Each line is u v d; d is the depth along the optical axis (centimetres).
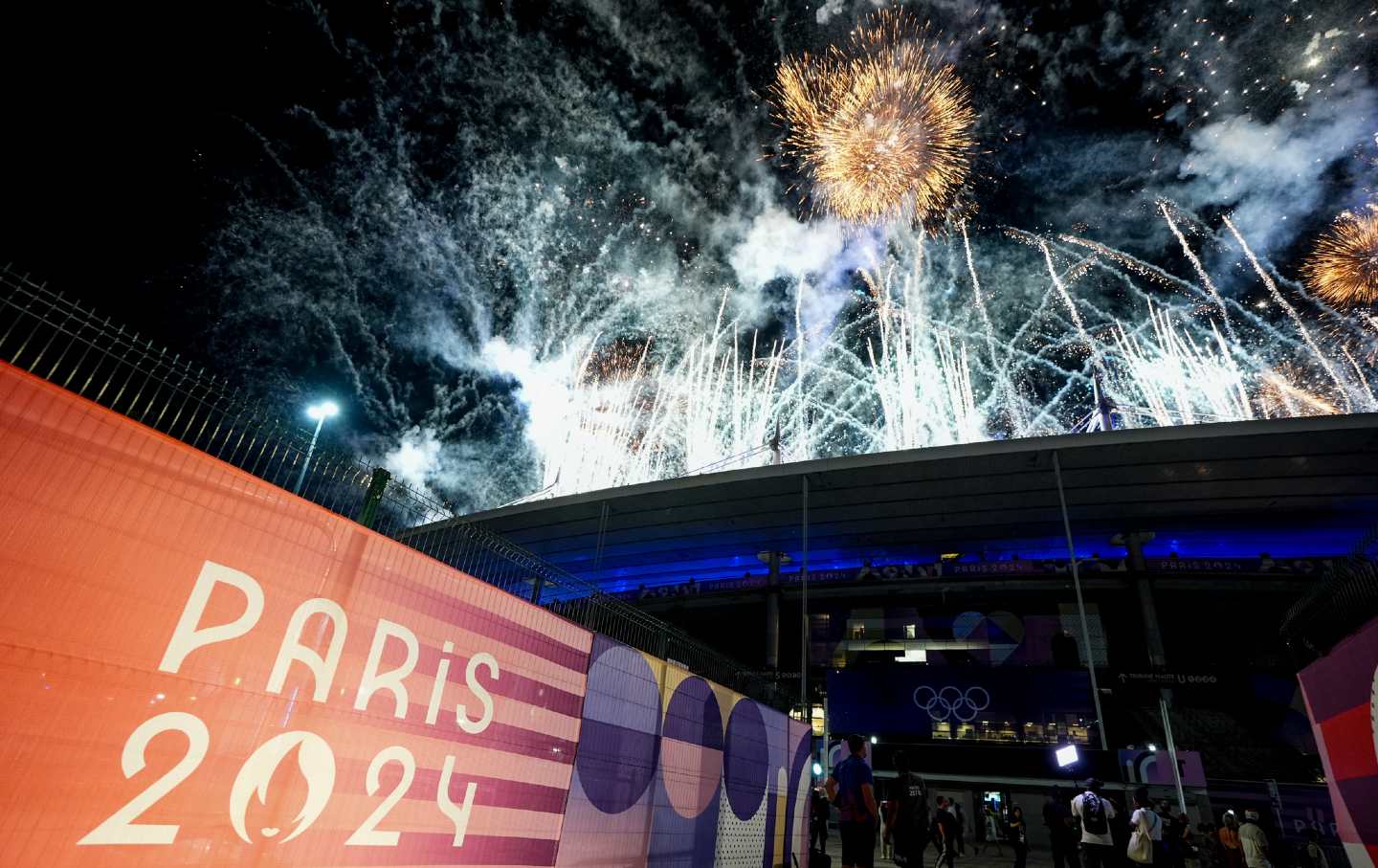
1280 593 3197
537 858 521
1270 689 2822
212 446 356
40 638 269
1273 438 2639
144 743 296
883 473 3161
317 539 389
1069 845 1070
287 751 355
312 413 1745
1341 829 597
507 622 525
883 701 3002
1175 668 2897
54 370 295
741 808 881
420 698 439
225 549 340
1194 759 2377
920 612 3647
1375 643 495
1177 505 3155
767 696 1082
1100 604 3431
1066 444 2848
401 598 436
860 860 670
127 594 299
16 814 253
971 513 3419
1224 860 1217
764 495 3406
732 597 3991
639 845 657
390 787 410
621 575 4600
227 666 333
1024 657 3347
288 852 348
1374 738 509
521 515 3778
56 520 281
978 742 2806
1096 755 2477
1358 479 2798
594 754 607
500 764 498
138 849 289
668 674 757
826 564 4112
